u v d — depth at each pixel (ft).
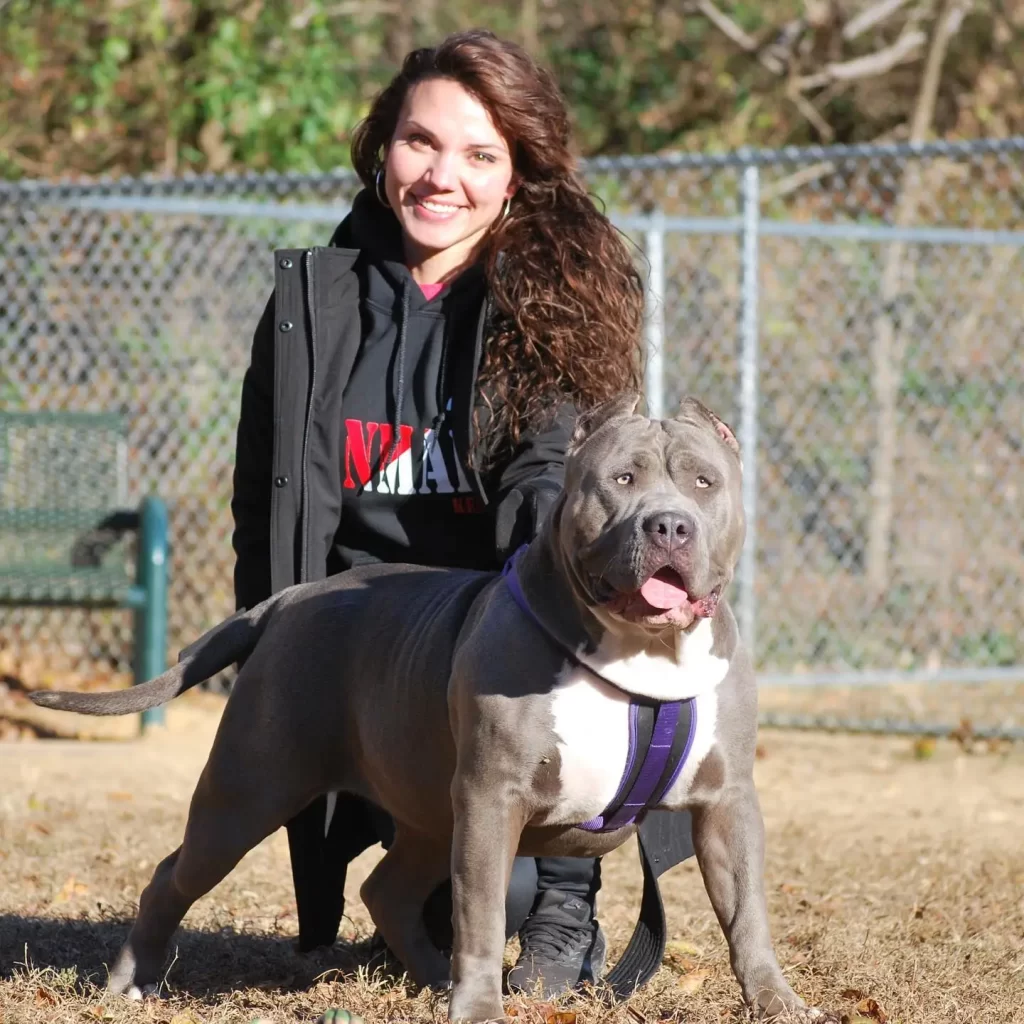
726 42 70.23
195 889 18.86
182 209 39.93
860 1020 17.02
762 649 47.21
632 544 15.02
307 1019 17.44
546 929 19.60
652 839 18.54
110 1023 17.21
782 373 52.26
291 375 19.54
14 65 57.88
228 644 19.56
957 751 38.58
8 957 20.51
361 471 19.88
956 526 49.49
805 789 34.04
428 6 74.23
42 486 41.63
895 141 69.72
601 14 71.51
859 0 68.49
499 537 18.65
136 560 41.47
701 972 19.70
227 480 45.96
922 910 23.38
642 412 20.49
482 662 16.10
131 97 58.49
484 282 19.88
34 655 45.62
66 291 45.14
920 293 52.03
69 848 27.17
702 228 40.55
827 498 51.21
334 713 18.48
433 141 19.85
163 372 46.14
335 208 41.29
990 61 67.15
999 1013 17.98
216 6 58.39
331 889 20.44
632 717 15.84
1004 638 48.24
